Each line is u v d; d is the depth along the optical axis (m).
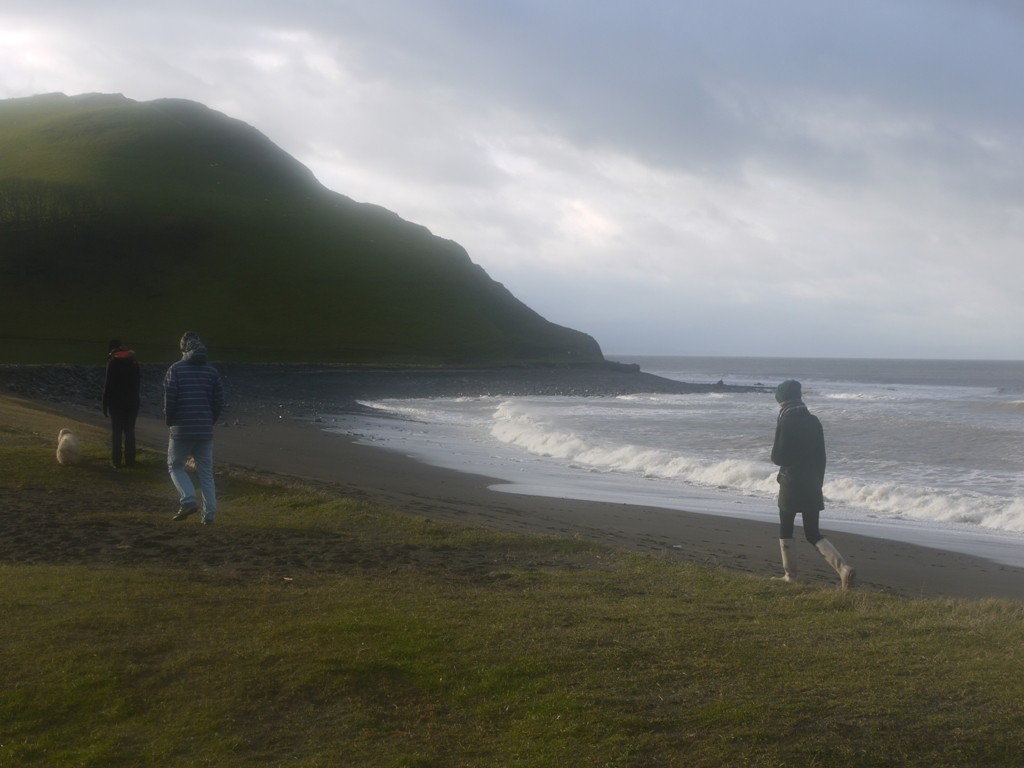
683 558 10.41
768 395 65.25
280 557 8.09
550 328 121.50
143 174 118.69
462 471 19.08
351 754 3.80
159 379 52.69
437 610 5.69
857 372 171.38
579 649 4.91
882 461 22.38
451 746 3.88
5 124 135.50
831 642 5.25
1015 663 4.85
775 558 10.97
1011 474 20.20
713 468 19.02
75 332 83.50
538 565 8.18
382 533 9.41
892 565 11.07
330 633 5.04
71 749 3.82
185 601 5.79
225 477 12.59
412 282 111.31
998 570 10.91
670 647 5.02
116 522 9.36
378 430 30.16
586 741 3.87
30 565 7.32
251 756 3.79
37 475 11.83
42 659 4.61
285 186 135.75
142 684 4.38
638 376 94.75
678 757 3.75
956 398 59.38
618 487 17.38
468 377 78.50
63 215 99.19
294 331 92.75
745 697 4.28
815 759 3.72
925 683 4.50
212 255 102.88
